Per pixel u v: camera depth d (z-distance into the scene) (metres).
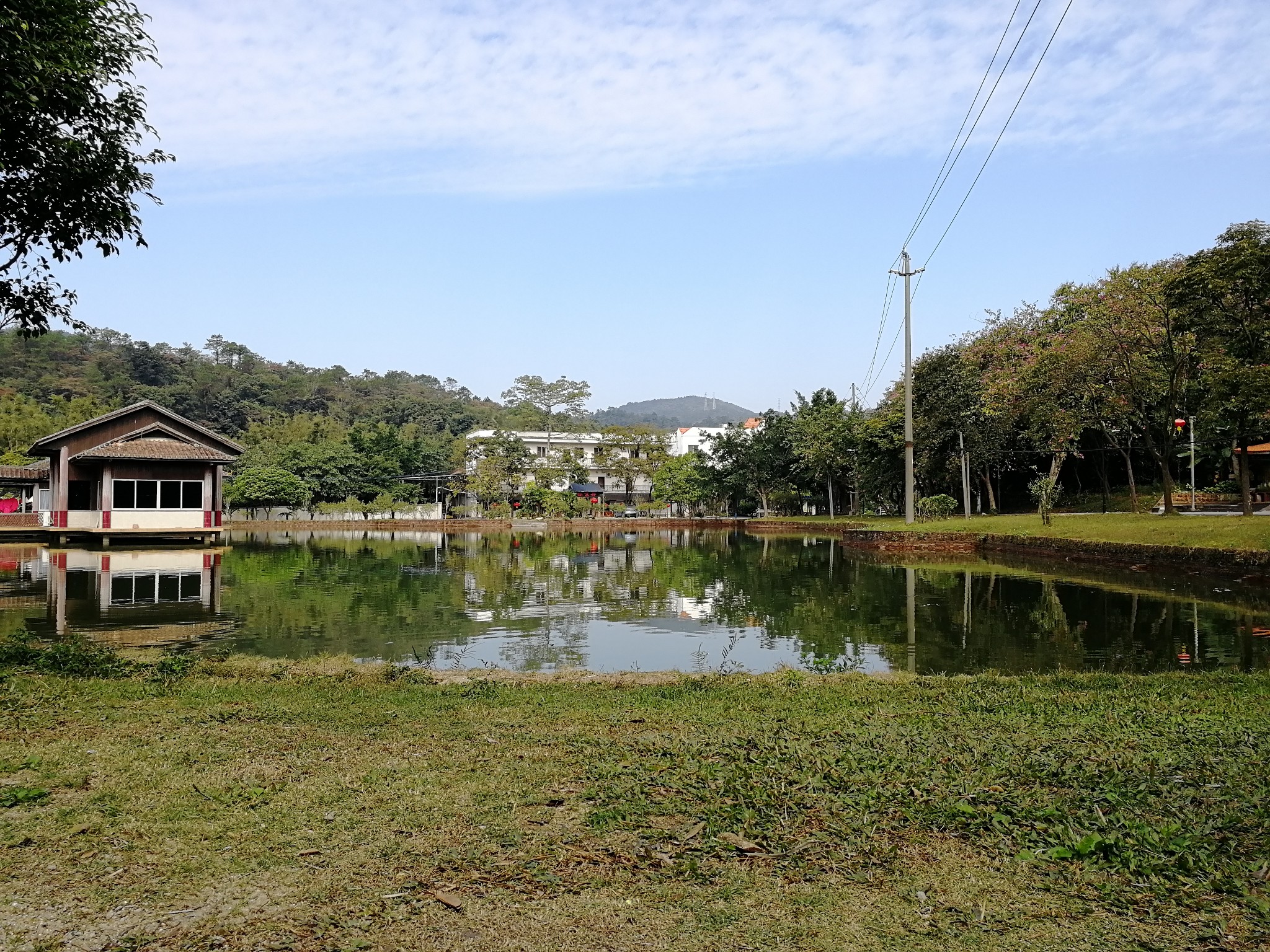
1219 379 19.91
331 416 89.12
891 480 41.75
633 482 73.94
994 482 45.56
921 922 3.10
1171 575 18.81
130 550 29.47
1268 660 9.85
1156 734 5.62
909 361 30.88
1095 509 39.84
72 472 32.47
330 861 3.59
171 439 33.53
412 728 5.91
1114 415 28.14
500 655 10.77
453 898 3.26
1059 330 33.47
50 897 3.27
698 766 4.87
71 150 7.91
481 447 61.72
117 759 5.04
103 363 92.00
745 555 29.42
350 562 26.31
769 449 56.12
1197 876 3.40
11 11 6.98
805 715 6.39
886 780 4.60
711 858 3.64
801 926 3.07
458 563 25.83
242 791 4.43
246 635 12.12
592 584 19.34
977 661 10.15
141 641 11.57
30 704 6.53
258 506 58.66
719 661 10.29
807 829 3.92
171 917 3.12
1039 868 3.52
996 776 4.67
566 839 3.82
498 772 4.81
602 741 5.53
